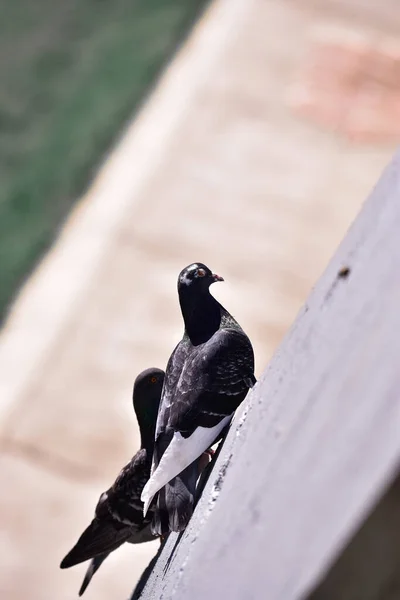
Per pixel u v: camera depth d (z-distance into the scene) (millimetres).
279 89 19219
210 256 15789
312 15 20984
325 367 2465
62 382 13859
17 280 15680
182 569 3225
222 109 18672
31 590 11367
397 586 1687
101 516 6039
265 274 15438
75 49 20859
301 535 1833
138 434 13156
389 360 1905
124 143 18172
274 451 2547
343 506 1721
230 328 5742
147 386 5938
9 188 17516
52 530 12031
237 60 19844
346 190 17109
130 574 11359
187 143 17938
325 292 3240
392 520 1649
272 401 3258
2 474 12570
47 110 19312
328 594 1711
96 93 19547
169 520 4508
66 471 12672
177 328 14719
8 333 14797
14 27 21625
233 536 2459
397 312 2023
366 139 18203
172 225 16328
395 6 21375
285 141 18062
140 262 15688
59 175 17625
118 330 14648
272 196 16922
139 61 20094
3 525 12055
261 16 20859
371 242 2801
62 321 14797
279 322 14586
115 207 16719
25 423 13281
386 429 1718
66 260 15883
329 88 19266
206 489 4102
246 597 2043
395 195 2742
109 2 22094
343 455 1829
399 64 19922
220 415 5297
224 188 17031
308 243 16047
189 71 19625
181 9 21438
